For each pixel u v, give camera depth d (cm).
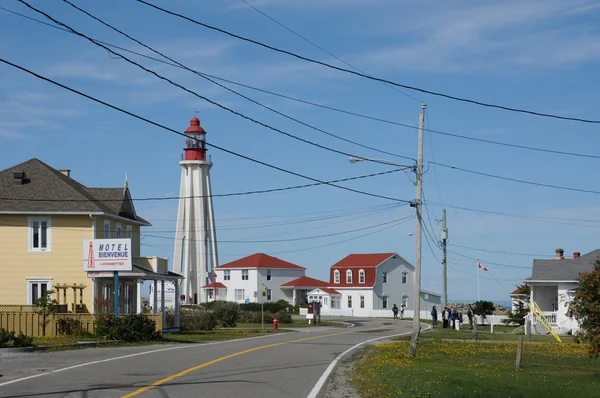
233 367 2327
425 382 1916
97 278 4372
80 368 2220
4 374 2056
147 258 4550
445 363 2633
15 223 4406
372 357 2773
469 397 1783
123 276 4181
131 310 4859
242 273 10650
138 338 3500
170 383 1883
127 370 2175
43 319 3509
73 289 4262
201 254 8706
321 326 6297
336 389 1892
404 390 1794
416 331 2861
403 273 10631
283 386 1891
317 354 2964
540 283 5159
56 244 4397
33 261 4384
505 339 4341
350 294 10356
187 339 3806
